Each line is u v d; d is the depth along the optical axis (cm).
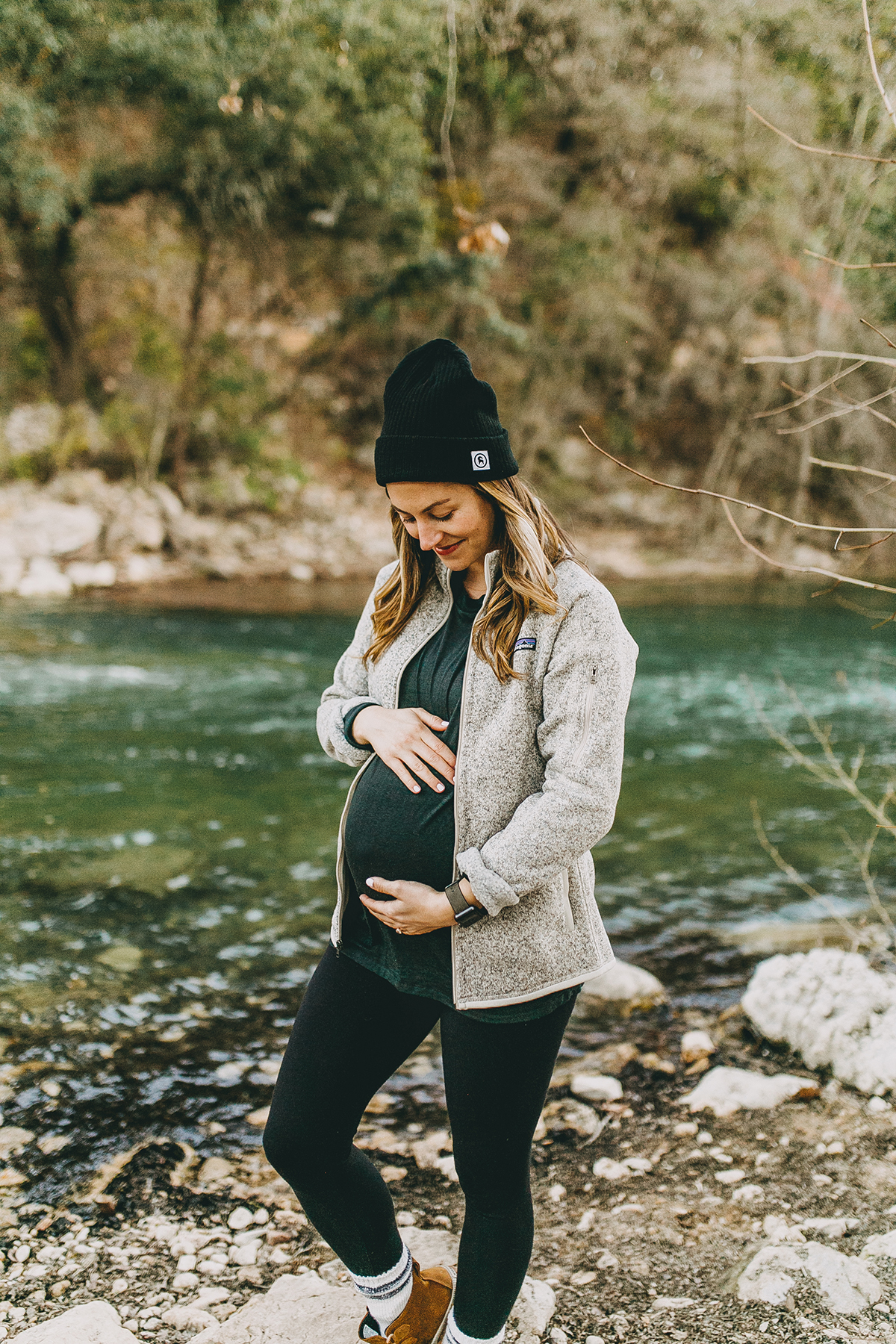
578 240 1753
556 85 1380
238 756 589
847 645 1045
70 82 1248
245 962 333
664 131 1492
